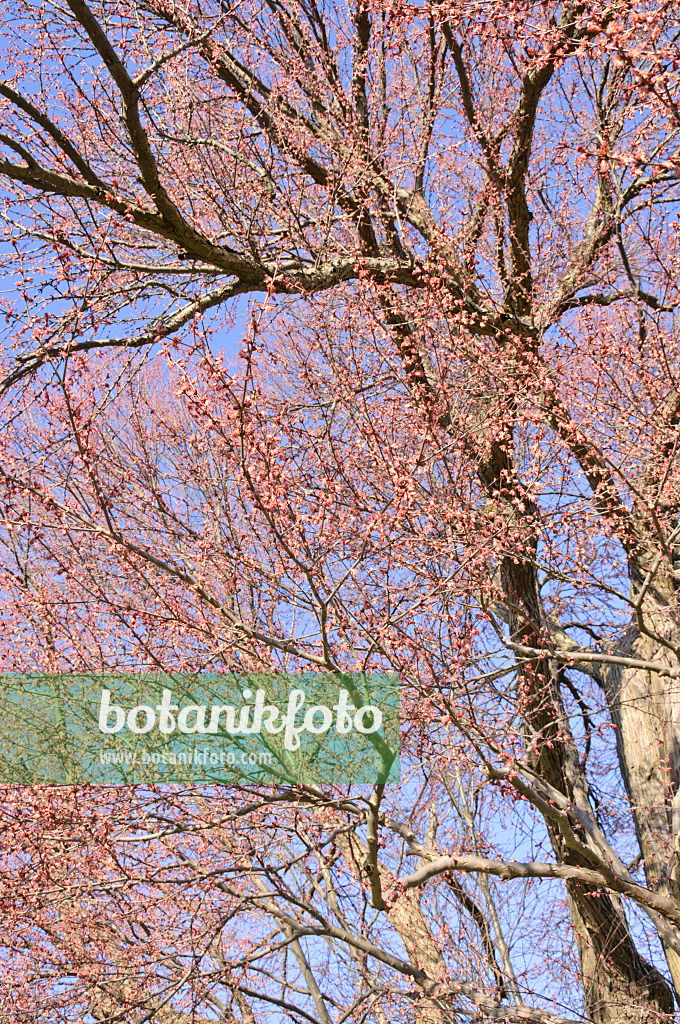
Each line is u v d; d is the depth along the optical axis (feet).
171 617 15.37
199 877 15.40
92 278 16.56
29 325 14.73
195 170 20.35
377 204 22.39
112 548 14.67
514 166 20.03
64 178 16.26
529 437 18.71
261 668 15.78
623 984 22.86
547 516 17.20
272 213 22.49
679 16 11.32
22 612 16.47
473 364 17.69
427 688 14.69
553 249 23.85
